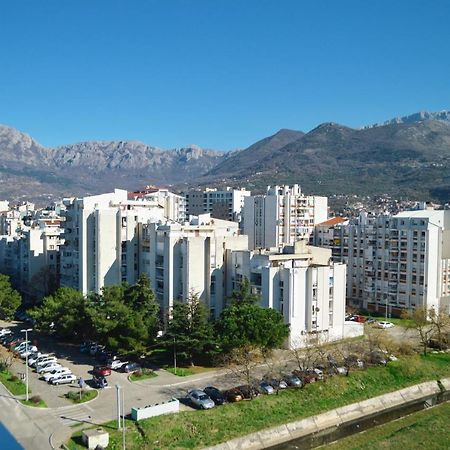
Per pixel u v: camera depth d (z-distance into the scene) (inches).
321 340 5275.6
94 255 6092.5
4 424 3447.3
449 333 5703.7
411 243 6943.9
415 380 4783.5
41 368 4419.3
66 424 3457.2
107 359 4682.6
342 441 3745.1
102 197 6673.2
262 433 3700.8
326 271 5354.3
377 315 7170.3
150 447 3309.5
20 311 6884.8
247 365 4170.8
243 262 5506.9
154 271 5777.6
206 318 4808.1
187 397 3951.8
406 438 3764.8
